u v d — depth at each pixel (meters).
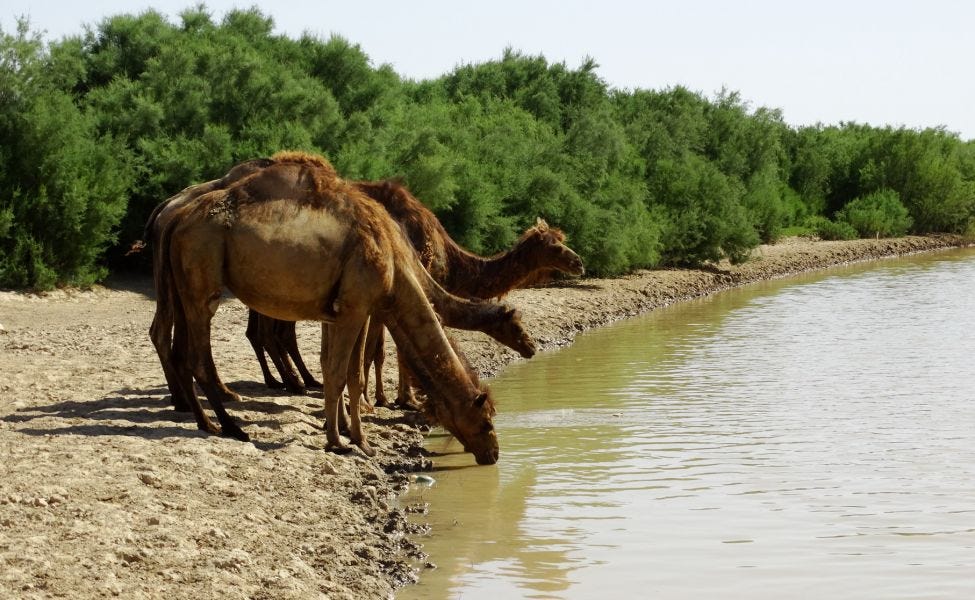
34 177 19.20
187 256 9.42
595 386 15.21
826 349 18.83
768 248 40.12
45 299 18.70
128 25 23.84
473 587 7.44
